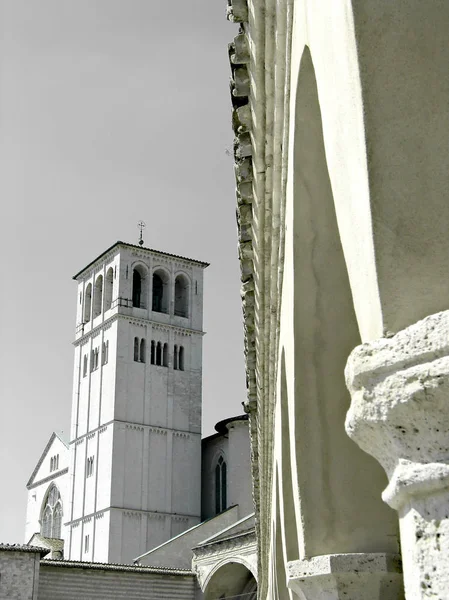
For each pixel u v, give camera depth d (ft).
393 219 9.20
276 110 19.97
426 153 9.36
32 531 346.95
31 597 184.14
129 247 326.44
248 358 42.57
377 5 9.76
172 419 313.73
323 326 19.20
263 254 29.35
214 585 217.15
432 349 8.20
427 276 9.01
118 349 311.88
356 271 10.08
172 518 299.99
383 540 18.35
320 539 18.37
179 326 328.08
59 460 342.64
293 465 19.85
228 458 293.64
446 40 9.64
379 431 8.78
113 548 285.43
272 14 17.63
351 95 9.93
